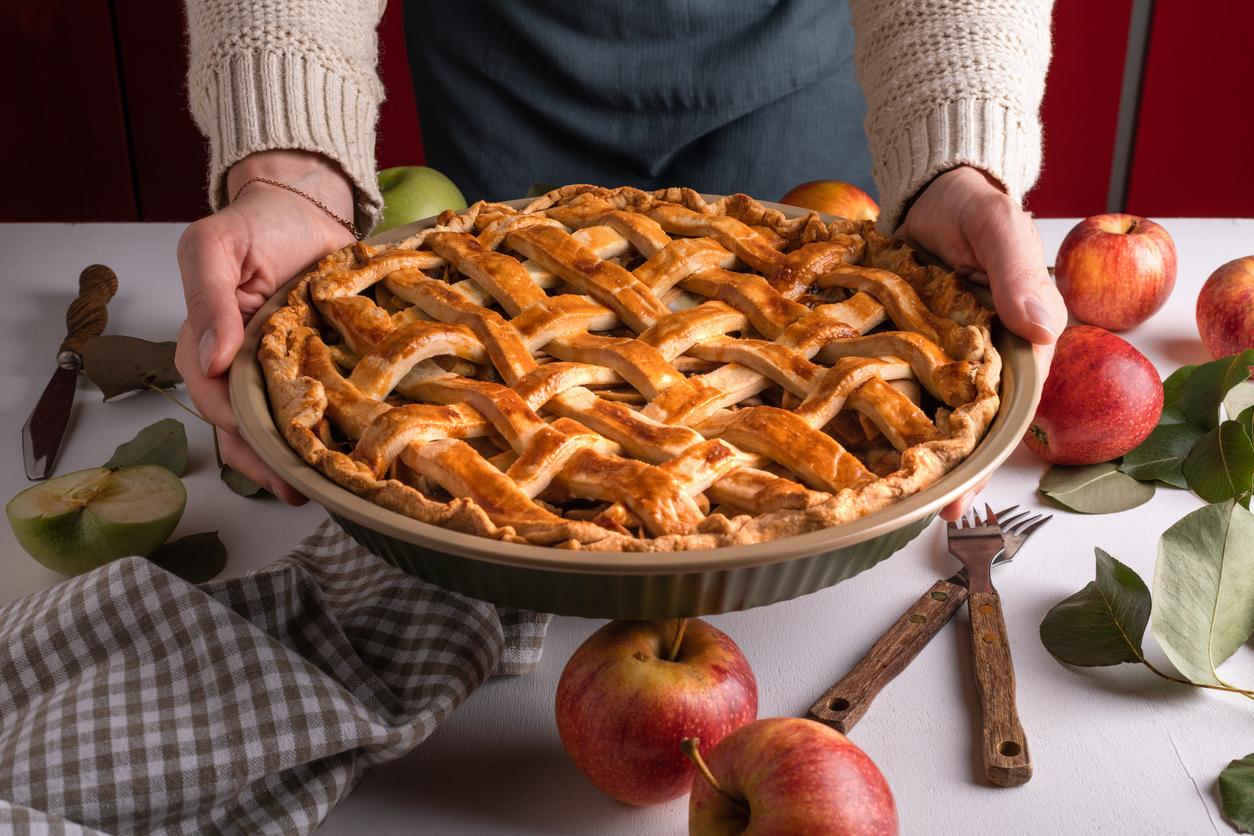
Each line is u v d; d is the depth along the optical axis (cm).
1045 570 104
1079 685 92
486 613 93
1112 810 81
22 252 159
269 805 81
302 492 82
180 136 273
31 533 101
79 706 82
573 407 91
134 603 88
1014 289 97
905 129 117
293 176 123
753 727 75
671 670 80
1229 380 114
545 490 86
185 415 127
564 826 82
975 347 94
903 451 87
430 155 185
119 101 267
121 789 78
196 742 80
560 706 82
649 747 79
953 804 82
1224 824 80
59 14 254
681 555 74
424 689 88
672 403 91
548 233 110
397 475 87
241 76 121
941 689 92
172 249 160
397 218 142
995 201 104
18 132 269
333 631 92
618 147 167
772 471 87
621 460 84
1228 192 276
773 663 95
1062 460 116
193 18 127
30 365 135
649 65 161
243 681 84
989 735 84
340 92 125
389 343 95
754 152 169
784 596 82
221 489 116
